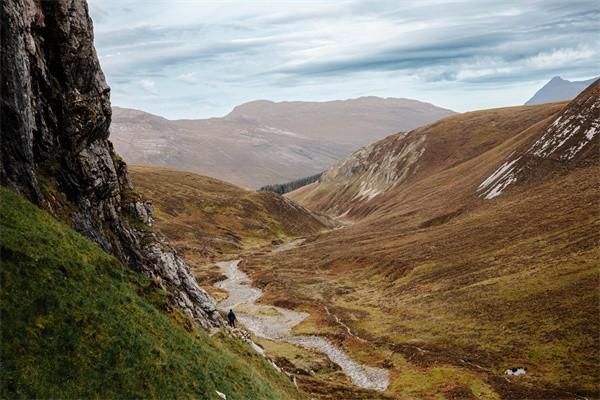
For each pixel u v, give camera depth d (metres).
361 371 78.88
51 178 38.47
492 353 74.50
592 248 97.69
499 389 64.19
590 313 75.88
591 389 60.16
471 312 91.19
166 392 24.81
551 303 83.00
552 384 63.25
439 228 169.00
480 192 190.62
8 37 32.44
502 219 142.75
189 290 54.53
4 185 30.78
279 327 106.81
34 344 20.75
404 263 138.38
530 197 151.62
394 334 91.38
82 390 20.88
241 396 31.67
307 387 64.00
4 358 19.28
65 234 30.73
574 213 121.62
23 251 24.75
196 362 30.72
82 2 45.06
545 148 176.25
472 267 115.88
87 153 43.22
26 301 22.20
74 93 42.69
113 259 34.06
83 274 27.70
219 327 54.25
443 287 111.00
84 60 44.34
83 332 23.36
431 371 72.50
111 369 23.02
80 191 41.53
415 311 101.69
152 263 50.59
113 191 48.41
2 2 32.03
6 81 31.98
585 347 68.88
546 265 99.25
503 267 108.00
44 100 39.66
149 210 56.84
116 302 28.39
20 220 27.73
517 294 90.88
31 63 38.28
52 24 41.66
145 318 29.75
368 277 144.00
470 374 69.38
